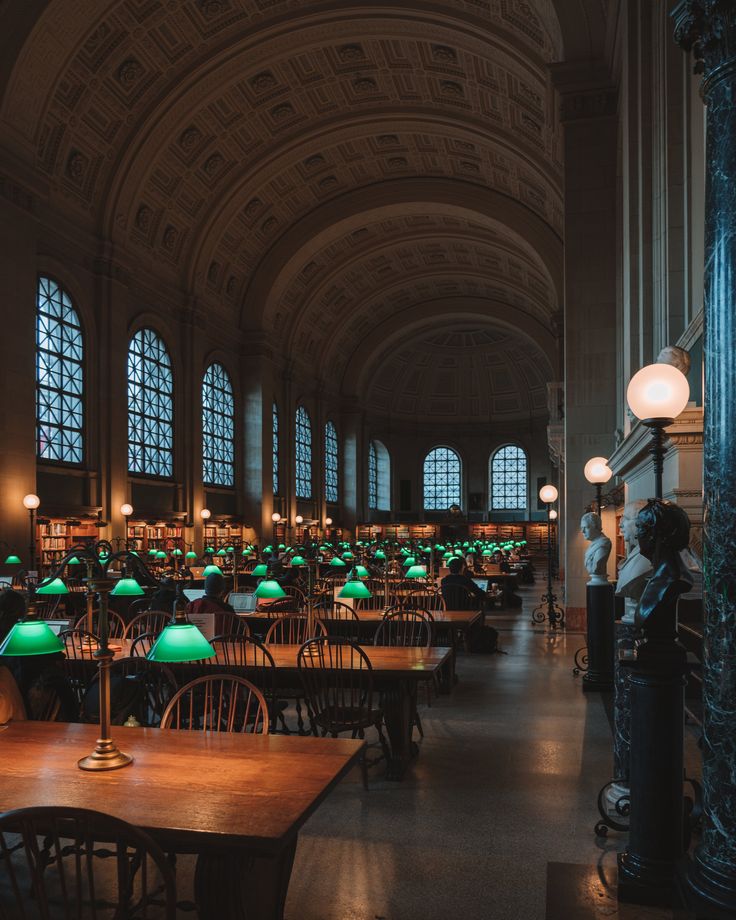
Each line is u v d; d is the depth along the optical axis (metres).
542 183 21.66
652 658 3.97
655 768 3.94
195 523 24.69
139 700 5.61
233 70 19.91
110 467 20.17
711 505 2.75
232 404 28.55
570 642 13.50
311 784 3.29
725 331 2.70
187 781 3.33
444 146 24.36
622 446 8.16
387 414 46.47
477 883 4.18
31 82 16.38
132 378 22.12
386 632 9.20
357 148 25.09
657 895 3.89
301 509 34.41
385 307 38.31
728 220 2.70
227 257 27.00
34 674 5.03
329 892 4.09
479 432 47.25
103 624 3.60
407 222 30.25
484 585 14.45
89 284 20.09
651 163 9.77
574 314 14.69
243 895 3.23
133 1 16.89
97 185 20.11
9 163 16.27
